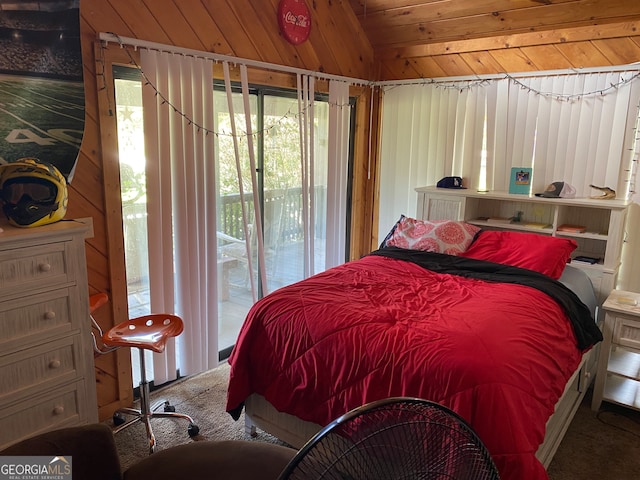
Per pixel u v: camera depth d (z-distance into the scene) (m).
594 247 3.39
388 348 1.89
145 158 2.65
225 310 3.52
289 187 3.78
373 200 4.55
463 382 1.72
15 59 2.14
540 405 1.81
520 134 3.54
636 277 3.23
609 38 3.17
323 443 0.89
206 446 1.67
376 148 4.44
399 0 3.65
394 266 3.00
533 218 3.61
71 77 2.31
